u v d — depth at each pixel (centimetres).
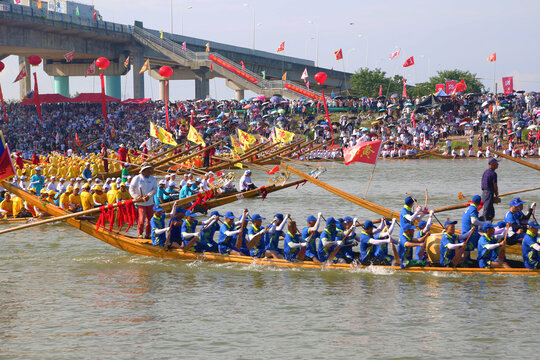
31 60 6350
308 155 7300
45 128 8600
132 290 1550
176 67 12706
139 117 8994
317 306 1390
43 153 7544
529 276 1633
